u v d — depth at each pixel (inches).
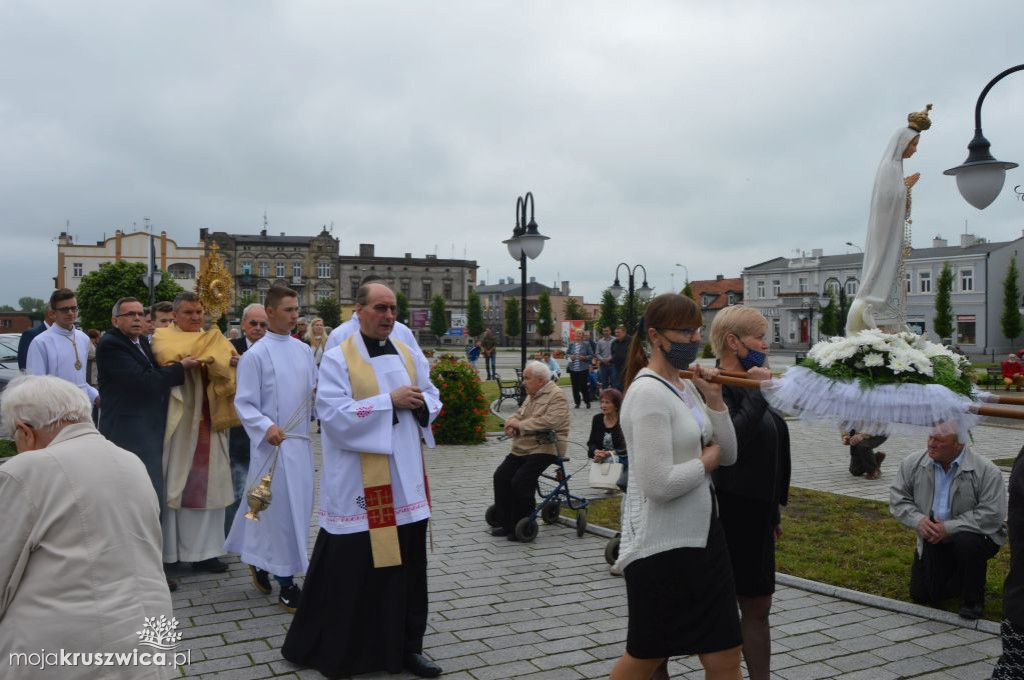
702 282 3472.0
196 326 266.8
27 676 102.3
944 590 219.6
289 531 225.3
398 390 186.5
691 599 129.2
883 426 125.0
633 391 133.5
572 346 830.5
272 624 211.6
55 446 110.9
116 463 113.3
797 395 130.2
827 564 260.7
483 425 568.1
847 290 2805.1
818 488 398.6
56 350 334.6
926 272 2566.4
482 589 241.3
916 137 326.0
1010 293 2274.9
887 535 295.1
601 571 260.7
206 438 260.2
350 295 3892.7
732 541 155.1
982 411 121.6
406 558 184.1
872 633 205.5
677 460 131.8
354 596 178.5
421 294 4033.0
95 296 2151.8
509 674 179.8
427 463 478.9
